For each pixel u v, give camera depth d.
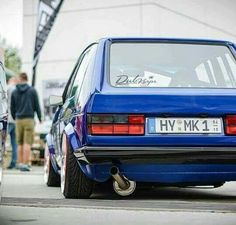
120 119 4.29
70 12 14.58
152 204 4.42
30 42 14.81
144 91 4.44
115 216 3.86
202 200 4.88
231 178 4.49
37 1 14.80
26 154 10.62
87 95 4.43
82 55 5.42
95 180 4.45
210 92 4.49
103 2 14.26
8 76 13.53
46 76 14.65
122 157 4.25
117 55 4.78
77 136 4.45
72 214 3.95
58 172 6.11
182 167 4.35
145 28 13.91
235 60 4.96
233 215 3.90
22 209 4.19
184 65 4.80
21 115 10.62
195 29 13.85
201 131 4.35
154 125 4.32
